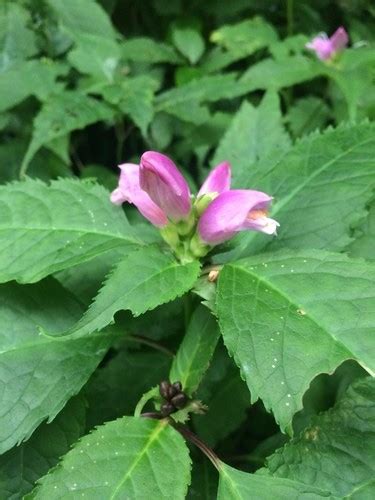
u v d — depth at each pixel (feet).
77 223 0.68
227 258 0.69
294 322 0.53
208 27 1.62
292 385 0.49
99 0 1.51
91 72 1.24
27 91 1.19
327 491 0.55
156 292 0.56
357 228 0.77
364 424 0.60
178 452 0.55
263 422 0.90
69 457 0.53
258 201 0.61
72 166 1.44
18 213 0.69
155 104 1.23
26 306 0.67
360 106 1.30
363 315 0.51
